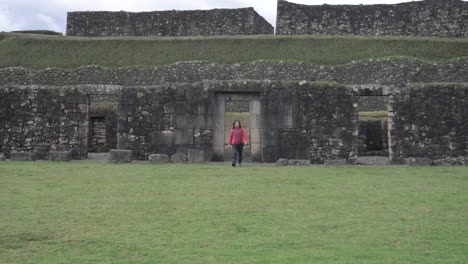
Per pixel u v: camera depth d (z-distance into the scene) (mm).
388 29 46406
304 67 41812
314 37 44562
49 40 47281
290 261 8453
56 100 25484
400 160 23891
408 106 24016
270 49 43906
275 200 13133
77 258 8656
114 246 9281
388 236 9922
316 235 10000
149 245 9336
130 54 45469
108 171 18922
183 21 49688
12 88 25625
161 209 12070
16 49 46562
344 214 11633
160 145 24859
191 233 10086
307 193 14141
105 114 32531
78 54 45875
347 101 24391
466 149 23766
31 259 8602
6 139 25531
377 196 13680
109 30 50656
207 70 42938
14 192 14164
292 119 24500
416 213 11711
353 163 23109
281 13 47156
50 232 10133
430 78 40188
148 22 50250
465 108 23828
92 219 11125
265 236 9906
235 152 21734
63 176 17406
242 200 13125
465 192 14258
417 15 46188
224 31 48844
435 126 23906
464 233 10102
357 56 42188
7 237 9781
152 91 25000
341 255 8781
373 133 31500
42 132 25453
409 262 8430
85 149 25422
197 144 24750
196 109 24797
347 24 46688
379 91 24219
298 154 24422
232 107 41125
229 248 9164
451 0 45812
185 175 17859
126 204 12609
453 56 41094
